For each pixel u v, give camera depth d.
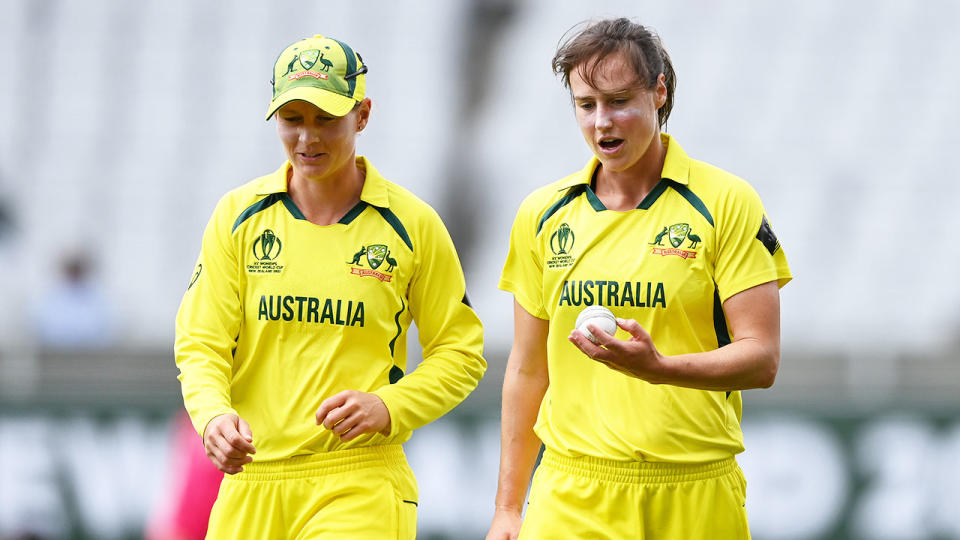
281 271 15.21
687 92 51.88
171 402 29.20
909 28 53.69
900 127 49.81
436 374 15.52
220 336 15.27
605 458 14.14
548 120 50.66
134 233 47.50
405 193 15.84
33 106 52.38
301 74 14.67
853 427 28.38
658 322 13.98
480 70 52.50
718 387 13.28
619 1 54.47
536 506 14.67
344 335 15.16
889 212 46.31
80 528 28.78
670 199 14.12
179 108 52.62
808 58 53.09
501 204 47.47
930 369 31.11
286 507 15.19
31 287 44.91
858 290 43.16
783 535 28.25
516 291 15.23
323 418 14.30
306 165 14.66
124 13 55.62
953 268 43.81
